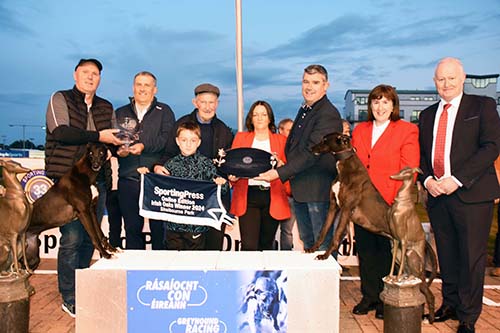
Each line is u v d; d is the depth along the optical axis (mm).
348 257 6566
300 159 4113
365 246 4344
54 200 3658
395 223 3471
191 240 4336
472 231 3809
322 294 3258
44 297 4953
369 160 4172
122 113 4902
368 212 3635
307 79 4316
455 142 3873
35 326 4102
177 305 3230
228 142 4883
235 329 3236
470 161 3732
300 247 6426
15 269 3391
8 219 3340
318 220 4359
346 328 4055
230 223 4246
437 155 3969
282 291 3248
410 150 4055
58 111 4223
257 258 3598
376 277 4363
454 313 4168
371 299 4391
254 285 3240
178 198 4238
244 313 3240
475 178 3732
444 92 3904
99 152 3646
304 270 3254
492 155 3691
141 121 4820
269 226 4641
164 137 4887
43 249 6797
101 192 4523
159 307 3230
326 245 4398
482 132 3791
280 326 3254
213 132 4785
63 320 4254
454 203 3859
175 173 4328
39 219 3676
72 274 4367
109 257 3574
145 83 4770
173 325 3242
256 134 4766
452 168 3879
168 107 5035
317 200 4320
